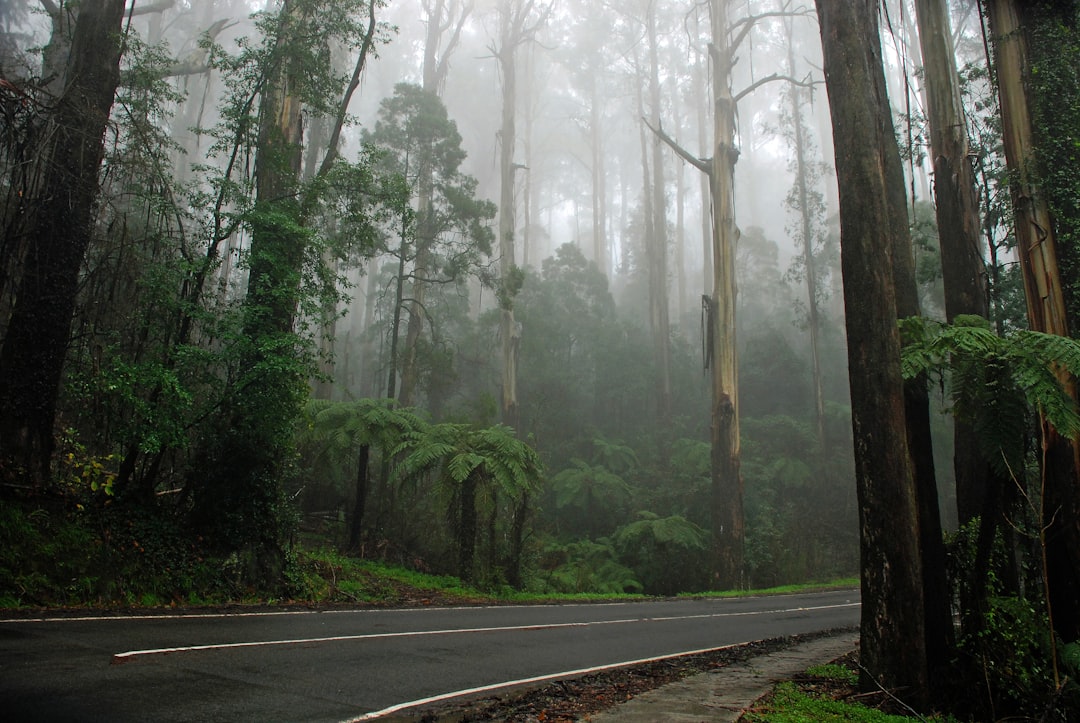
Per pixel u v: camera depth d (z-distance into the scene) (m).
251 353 11.38
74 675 4.88
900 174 7.93
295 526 12.34
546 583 19.02
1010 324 15.40
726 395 24.48
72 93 10.42
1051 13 10.01
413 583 14.63
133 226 12.90
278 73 13.16
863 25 7.28
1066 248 9.44
